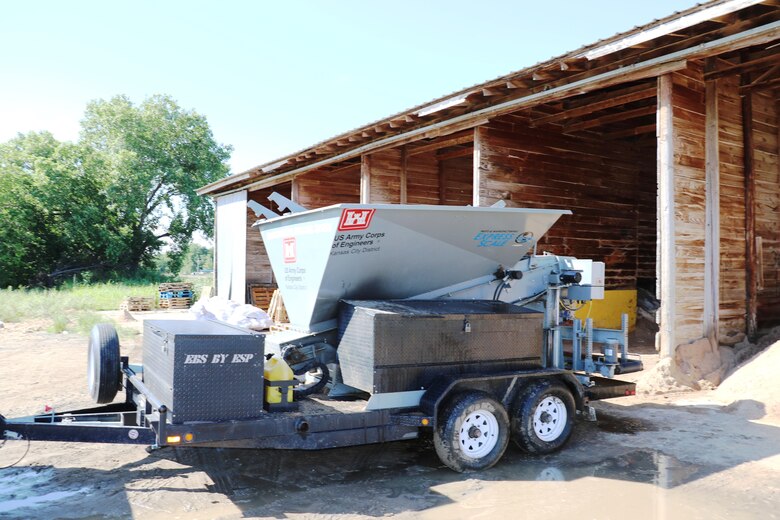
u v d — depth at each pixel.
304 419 4.60
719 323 9.25
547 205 12.52
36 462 5.35
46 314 18.39
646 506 4.31
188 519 4.12
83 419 5.61
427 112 11.44
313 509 4.30
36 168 42.16
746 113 9.86
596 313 13.45
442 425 5.03
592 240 13.48
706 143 9.14
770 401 7.05
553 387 5.56
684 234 8.66
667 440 6.00
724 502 4.39
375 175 14.50
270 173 18.08
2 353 11.32
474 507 4.32
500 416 5.25
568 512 4.21
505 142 11.79
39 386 8.37
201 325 5.42
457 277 6.36
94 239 44.25
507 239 6.24
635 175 14.34
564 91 9.51
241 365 4.47
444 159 15.48
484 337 5.47
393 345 5.04
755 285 9.84
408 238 5.73
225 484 4.82
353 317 5.32
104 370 5.87
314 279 5.71
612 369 6.28
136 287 35.94
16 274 40.62
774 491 4.60
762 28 7.21
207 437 4.27
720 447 5.75
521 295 6.64
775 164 10.59
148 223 50.06
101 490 4.68
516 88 10.16
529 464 5.30
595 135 13.52
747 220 9.84
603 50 8.45
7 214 40.00
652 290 14.66
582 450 5.70
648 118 13.27
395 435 4.97
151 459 5.46
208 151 52.09
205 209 51.53
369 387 5.00
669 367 8.28
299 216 5.83
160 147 50.12
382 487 4.76
